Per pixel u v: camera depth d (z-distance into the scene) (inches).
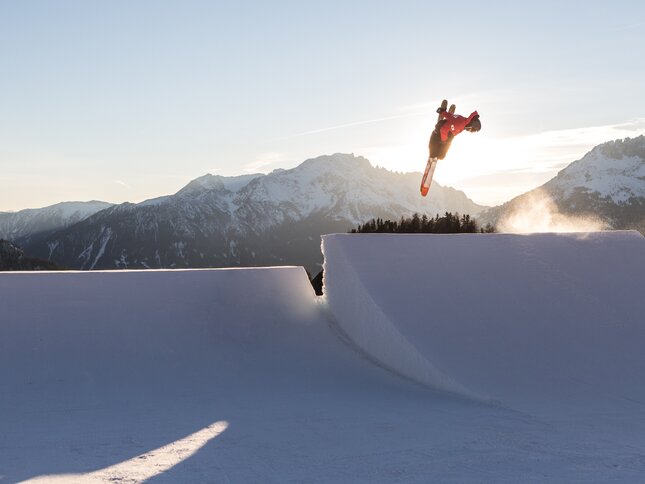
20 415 349.4
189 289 561.0
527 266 540.1
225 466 241.9
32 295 517.0
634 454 264.1
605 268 546.3
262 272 606.2
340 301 554.6
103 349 472.7
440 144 405.4
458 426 316.2
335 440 284.2
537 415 347.9
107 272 563.2
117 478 225.0
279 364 477.7
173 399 388.5
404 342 454.9
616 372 427.2
